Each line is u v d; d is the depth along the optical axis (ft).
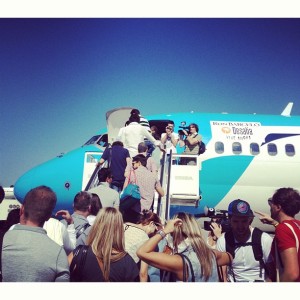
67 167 40.47
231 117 43.65
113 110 32.48
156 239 11.42
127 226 15.16
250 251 14.34
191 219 11.73
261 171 40.37
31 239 10.17
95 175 27.07
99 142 42.19
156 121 42.37
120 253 11.27
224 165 40.32
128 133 26.53
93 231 11.36
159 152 32.94
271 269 13.97
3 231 10.50
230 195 40.29
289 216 12.96
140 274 14.21
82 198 15.70
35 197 10.61
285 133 42.11
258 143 41.32
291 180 40.50
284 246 11.88
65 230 14.06
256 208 40.93
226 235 14.94
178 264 11.01
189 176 32.99
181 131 40.65
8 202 57.36
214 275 11.25
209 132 41.63
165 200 27.81
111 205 18.89
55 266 10.10
